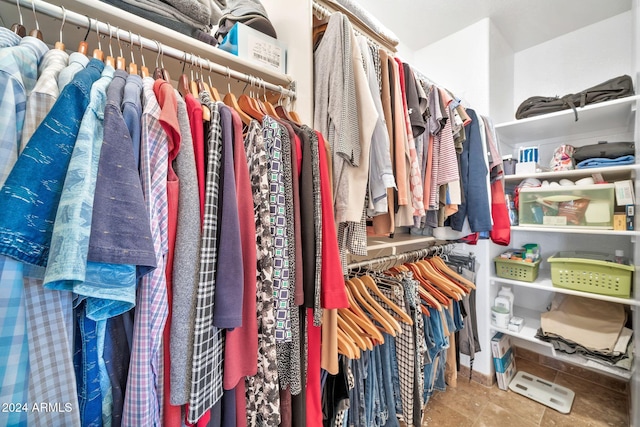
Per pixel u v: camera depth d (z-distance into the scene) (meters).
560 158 1.64
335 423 0.96
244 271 0.58
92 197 0.40
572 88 1.91
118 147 0.43
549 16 1.76
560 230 1.51
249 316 0.58
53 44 0.70
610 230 1.36
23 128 0.41
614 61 1.75
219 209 0.55
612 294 1.36
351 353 0.86
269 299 0.64
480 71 1.81
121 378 0.48
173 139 0.50
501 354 1.73
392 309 1.15
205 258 0.51
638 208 1.07
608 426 1.37
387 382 1.17
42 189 0.37
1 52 0.40
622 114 1.51
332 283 0.73
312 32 0.93
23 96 0.42
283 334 0.64
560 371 1.86
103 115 0.44
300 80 0.92
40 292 0.40
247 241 0.58
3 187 0.36
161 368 0.48
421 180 1.07
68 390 0.41
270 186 0.66
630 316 1.52
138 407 0.44
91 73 0.47
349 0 0.99
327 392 0.95
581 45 1.87
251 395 0.65
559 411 1.47
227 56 0.76
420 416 1.16
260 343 0.64
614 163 1.39
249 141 0.69
